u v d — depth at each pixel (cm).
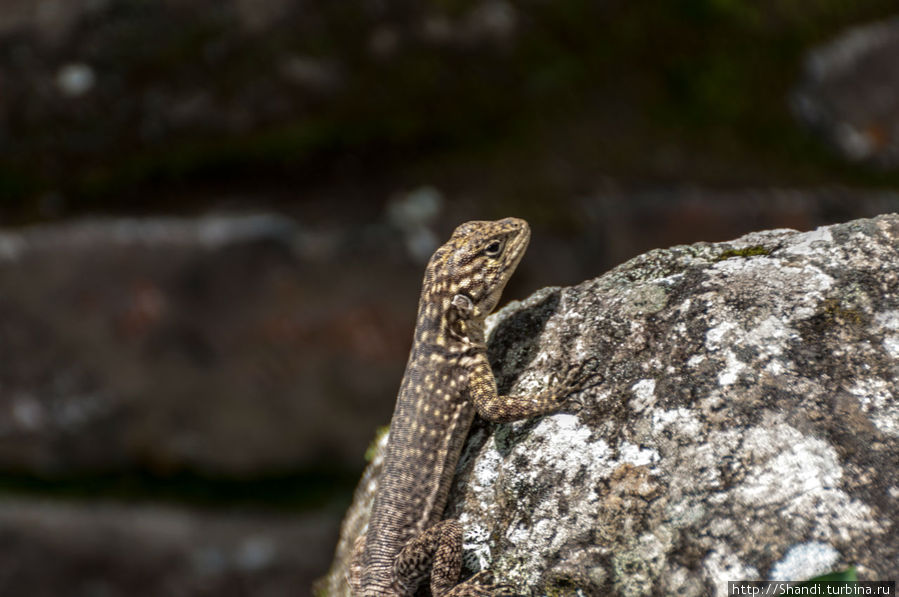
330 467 1241
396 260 1177
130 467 1233
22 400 1171
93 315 1169
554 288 705
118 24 1185
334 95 1238
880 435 493
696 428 528
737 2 1459
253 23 1202
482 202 1215
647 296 617
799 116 1429
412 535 632
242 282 1173
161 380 1189
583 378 593
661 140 1344
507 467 590
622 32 1397
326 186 1235
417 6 1266
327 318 1180
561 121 1319
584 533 530
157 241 1160
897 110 1467
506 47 1320
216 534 1207
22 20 1180
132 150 1204
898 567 452
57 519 1192
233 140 1220
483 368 655
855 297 547
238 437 1216
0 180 1195
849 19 1520
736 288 585
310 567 1200
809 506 483
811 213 1290
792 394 520
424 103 1273
